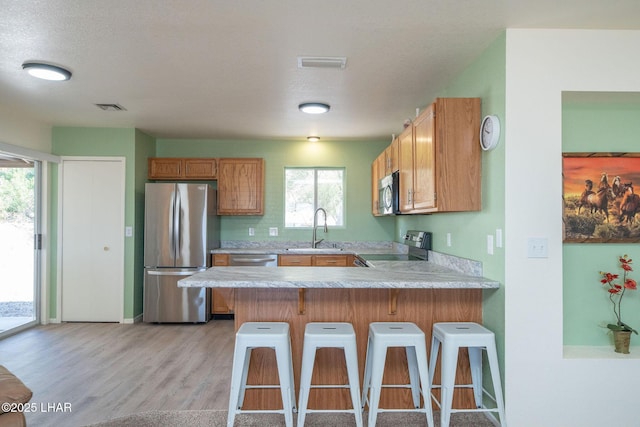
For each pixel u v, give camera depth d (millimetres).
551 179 2248
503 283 2246
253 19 2145
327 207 5559
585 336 2459
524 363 2225
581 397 2227
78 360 3418
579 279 2463
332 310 2568
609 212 2441
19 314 4410
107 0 1958
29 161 4492
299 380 2570
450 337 2146
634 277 2461
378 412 2369
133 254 4711
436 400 2387
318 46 2480
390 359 2578
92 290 4715
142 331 4348
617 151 2502
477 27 2232
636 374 2223
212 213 4988
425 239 3588
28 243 4512
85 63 2760
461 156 2516
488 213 2426
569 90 2264
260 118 4242
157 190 4727
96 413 2490
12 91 3363
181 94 3438
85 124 4547
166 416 2459
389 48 2504
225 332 4328
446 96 3248
